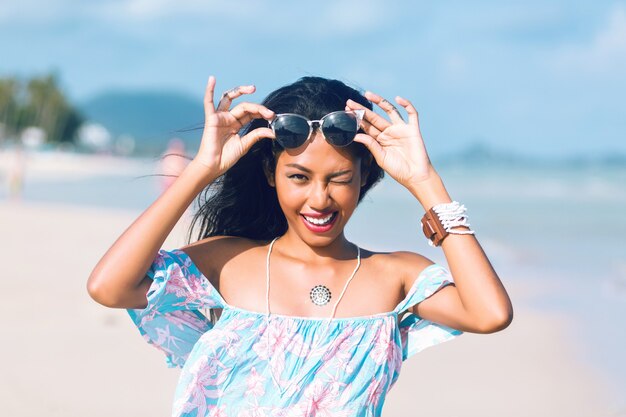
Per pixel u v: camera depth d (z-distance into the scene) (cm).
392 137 319
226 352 301
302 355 301
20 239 1605
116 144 13625
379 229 1966
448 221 313
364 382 304
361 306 315
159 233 298
